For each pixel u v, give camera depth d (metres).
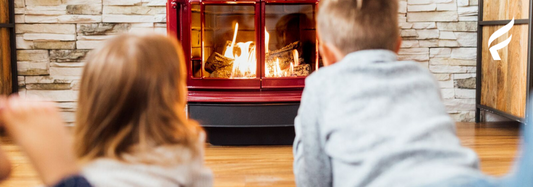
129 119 0.75
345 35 0.94
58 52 3.06
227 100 2.55
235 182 2.05
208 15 2.58
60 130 0.61
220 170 2.22
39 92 3.08
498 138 2.76
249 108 2.58
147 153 0.72
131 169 0.70
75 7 3.03
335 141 0.85
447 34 3.14
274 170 2.22
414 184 0.70
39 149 0.59
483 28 3.10
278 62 2.61
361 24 0.93
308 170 0.97
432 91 0.87
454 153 0.76
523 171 0.36
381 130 0.80
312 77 0.96
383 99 0.83
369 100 0.84
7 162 0.66
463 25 3.14
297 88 2.61
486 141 2.69
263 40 2.56
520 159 0.38
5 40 2.94
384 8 0.95
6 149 2.56
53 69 3.07
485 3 3.06
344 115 0.85
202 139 0.83
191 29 2.59
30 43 3.04
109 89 0.74
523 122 2.63
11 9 2.99
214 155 2.47
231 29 2.59
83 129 0.75
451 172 0.68
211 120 2.59
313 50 2.61
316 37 2.59
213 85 2.60
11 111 0.60
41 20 3.03
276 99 2.56
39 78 3.07
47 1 3.02
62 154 0.60
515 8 2.73
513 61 2.76
